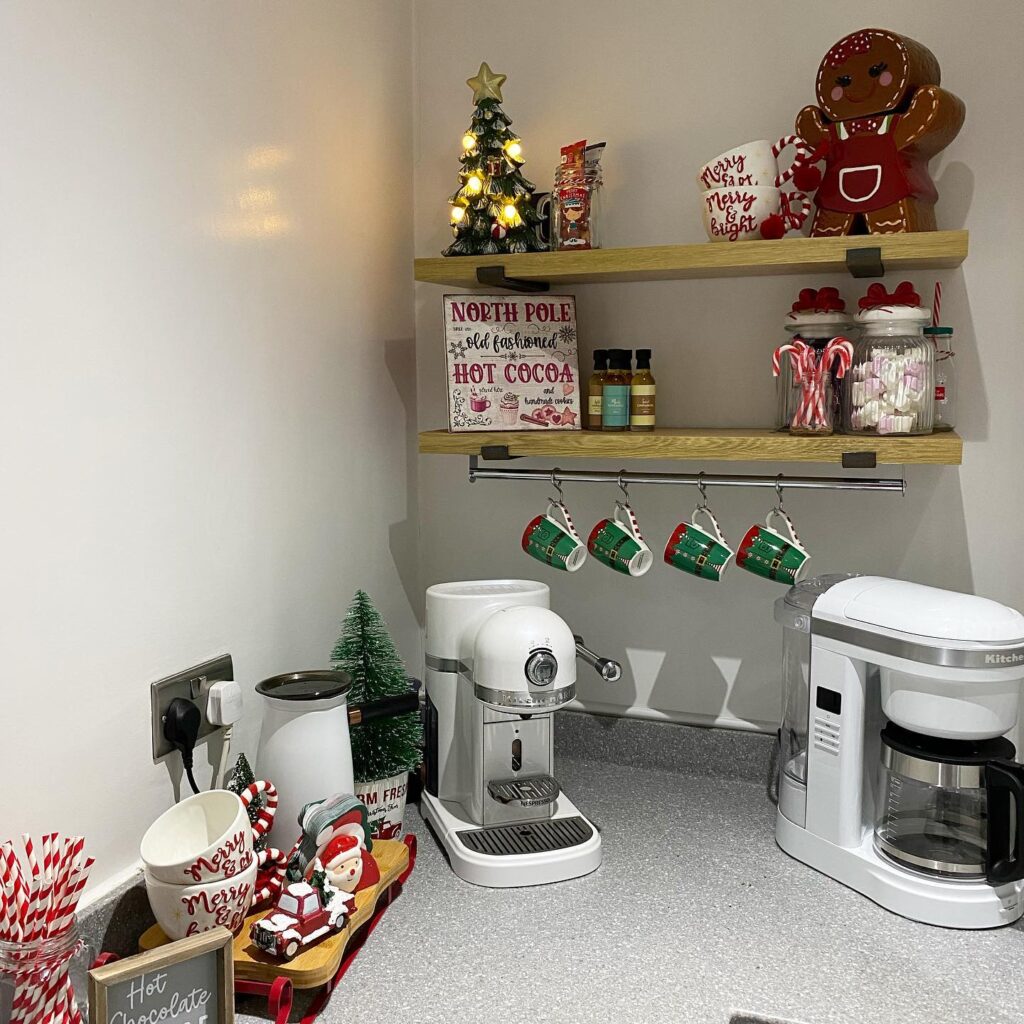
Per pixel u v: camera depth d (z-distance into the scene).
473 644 1.47
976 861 1.30
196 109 1.23
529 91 1.78
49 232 1.02
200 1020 0.97
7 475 0.98
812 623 1.40
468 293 1.79
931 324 1.56
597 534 1.61
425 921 1.29
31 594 1.02
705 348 1.71
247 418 1.37
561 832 1.47
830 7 1.59
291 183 1.45
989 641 1.22
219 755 1.33
